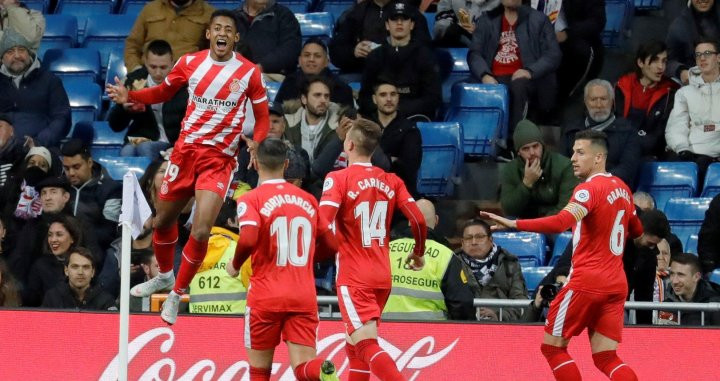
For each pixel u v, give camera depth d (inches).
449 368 1440.7
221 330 1457.9
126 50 2103.8
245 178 1759.4
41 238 1731.1
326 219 1299.2
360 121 1343.5
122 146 2060.8
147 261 1592.0
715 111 1956.2
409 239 1481.3
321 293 1622.8
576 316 1331.2
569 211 1307.8
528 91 2017.7
